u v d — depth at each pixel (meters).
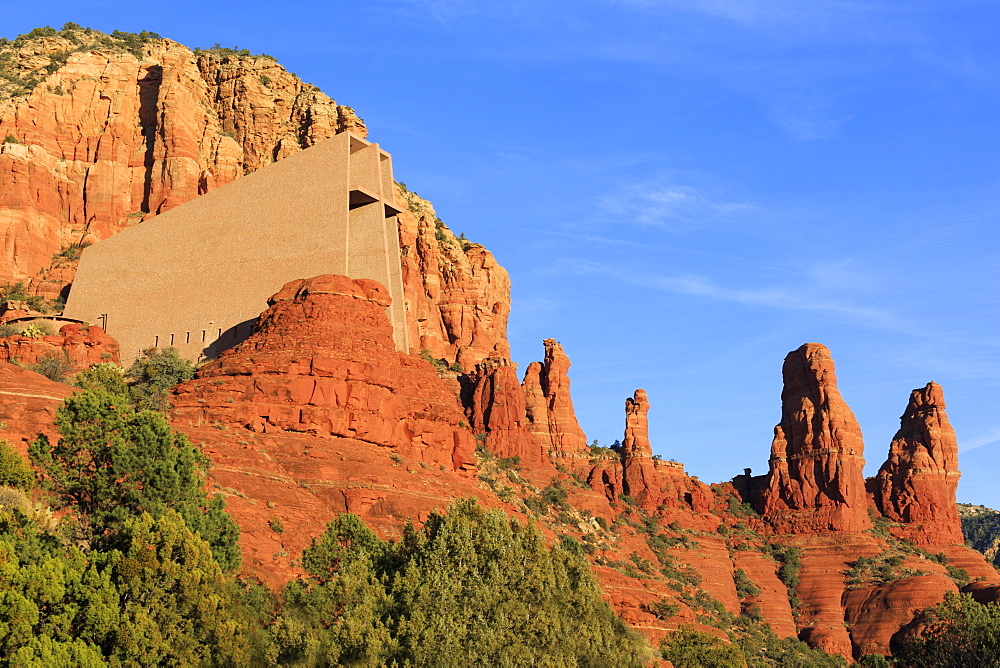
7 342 142.50
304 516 108.75
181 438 91.12
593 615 92.94
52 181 196.62
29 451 85.75
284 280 152.88
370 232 153.88
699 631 140.12
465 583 88.69
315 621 83.31
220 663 72.12
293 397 126.75
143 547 72.88
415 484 124.06
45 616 66.81
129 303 165.25
